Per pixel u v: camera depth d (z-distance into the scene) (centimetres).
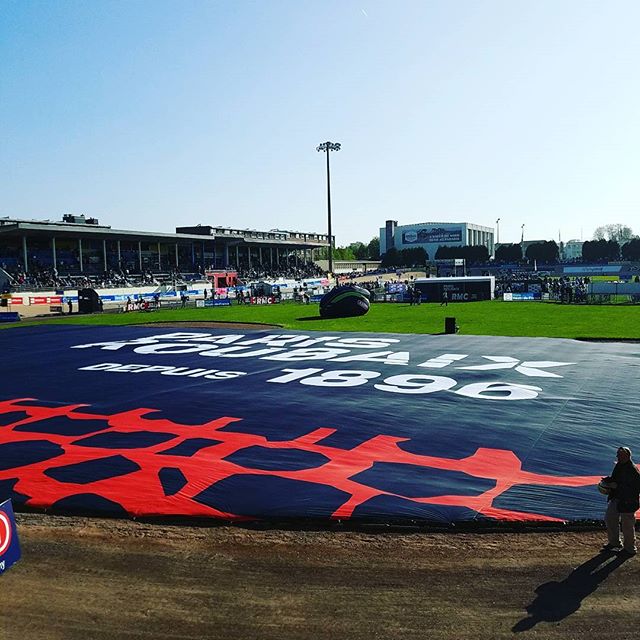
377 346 3198
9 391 2253
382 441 1557
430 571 904
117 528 1087
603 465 1361
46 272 7919
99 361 2905
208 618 781
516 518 1085
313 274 12256
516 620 768
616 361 2645
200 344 3419
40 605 819
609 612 784
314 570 912
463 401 1955
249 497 1201
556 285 7388
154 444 1562
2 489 1277
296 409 1889
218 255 11219
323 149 8269
